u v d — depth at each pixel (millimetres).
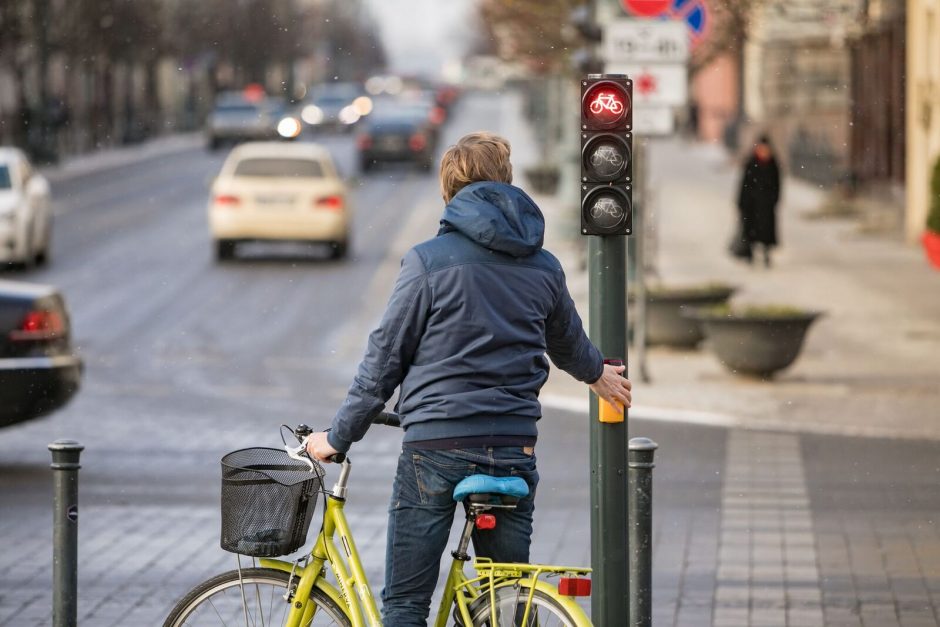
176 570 24906
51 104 155250
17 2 149250
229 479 14836
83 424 39969
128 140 188750
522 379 14883
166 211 107562
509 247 14797
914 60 82500
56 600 18469
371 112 149250
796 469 33094
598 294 17047
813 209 103438
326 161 80812
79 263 78625
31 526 28250
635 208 46156
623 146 16922
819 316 45156
